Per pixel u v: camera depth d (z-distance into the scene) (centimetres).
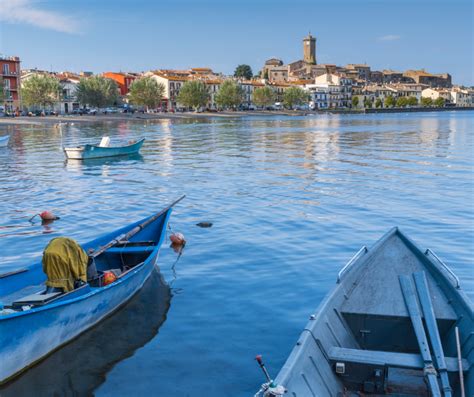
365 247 1033
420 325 750
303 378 624
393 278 900
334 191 2177
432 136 5562
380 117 13000
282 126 8181
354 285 883
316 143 4766
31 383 757
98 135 6100
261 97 15375
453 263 1248
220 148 4353
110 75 14388
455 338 733
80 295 891
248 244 1412
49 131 6788
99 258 1138
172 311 996
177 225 1627
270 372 789
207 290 1099
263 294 1076
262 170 2884
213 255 1326
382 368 675
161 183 2477
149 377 776
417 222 1633
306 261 1270
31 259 1318
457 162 3145
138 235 1285
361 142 4831
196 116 12081
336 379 682
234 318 967
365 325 802
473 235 1484
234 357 831
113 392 741
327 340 716
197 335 902
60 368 795
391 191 2167
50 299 827
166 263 1272
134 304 1027
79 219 1744
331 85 18200
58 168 3112
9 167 3166
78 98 11319
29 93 10062
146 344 870
